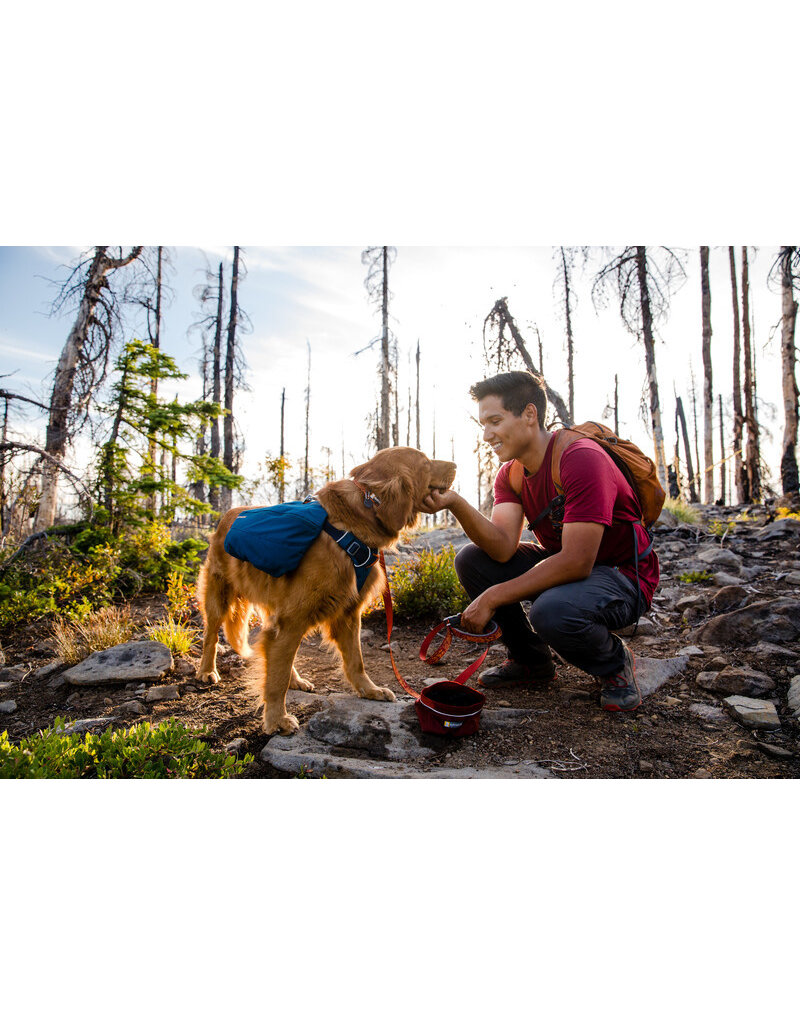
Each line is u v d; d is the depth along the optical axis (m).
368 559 3.11
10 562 6.40
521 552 3.47
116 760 2.49
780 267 12.64
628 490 3.04
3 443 6.79
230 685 3.71
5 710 3.41
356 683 3.38
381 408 19.72
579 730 2.89
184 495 6.97
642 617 4.48
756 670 3.39
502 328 9.82
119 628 4.48
